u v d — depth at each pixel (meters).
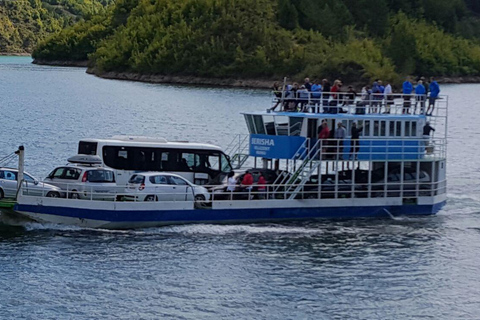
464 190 78.19
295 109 64.06
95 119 134.25
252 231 57.84
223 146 102.06
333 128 61.50
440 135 125.00
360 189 62.94
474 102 195.88
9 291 45.31
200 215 58.09
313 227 59.53
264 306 44.53
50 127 121.88
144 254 52.03
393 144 62.81
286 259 52.09
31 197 55.41
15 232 55.47
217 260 51.44
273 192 59.78
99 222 56.44
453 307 45.50
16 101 167.88
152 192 58.00
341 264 51.53
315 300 45.59
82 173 59.50
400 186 63.56
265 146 62.72
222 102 173.25
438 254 54.44
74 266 49.41
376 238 57.59
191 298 45.25
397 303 45.69
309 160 60.72
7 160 87.56
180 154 65.38
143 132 117.50
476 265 52.41
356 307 44.88
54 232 55.72
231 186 59.47
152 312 43.28
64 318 42.25
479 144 115.50
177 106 161.38
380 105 64.50
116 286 46.56
